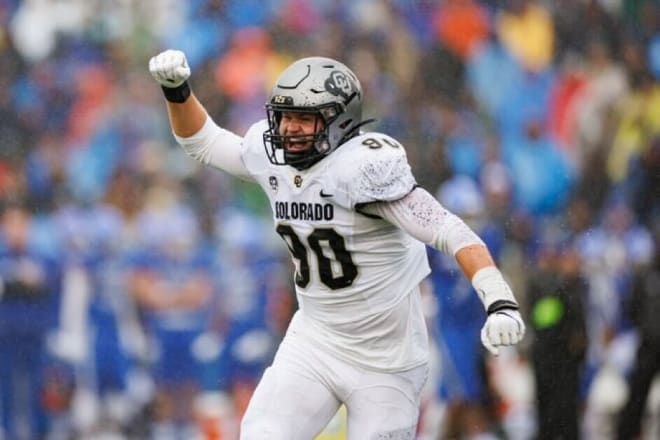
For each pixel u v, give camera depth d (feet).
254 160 48.01
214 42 114.73
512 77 118.73
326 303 47.67
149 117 110.63
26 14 113.19
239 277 97.35
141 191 103.14
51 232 97.86
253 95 113.19
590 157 116.67
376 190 44.24
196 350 93.86
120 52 114.01
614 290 98.32
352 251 46.29
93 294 94.22
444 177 107.96
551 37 121.60
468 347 87.61
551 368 88.84
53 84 111.24
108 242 98.12
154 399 92.43
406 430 48.83
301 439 48.19
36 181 104.22
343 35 116.57
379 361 48.16
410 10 118.32
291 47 115.65
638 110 121.19
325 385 48.37
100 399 91.71
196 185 103.50
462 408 87.51
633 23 123.75
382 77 115.14
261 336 95.09
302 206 46.19
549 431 88.02
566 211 110.32
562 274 94.79
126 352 92.89
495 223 103.30
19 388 90.48
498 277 42.96
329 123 45.29
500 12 120.57
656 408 92.48
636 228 110.52
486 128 115.24
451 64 117.19
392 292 47.42
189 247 98.43
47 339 91.71
